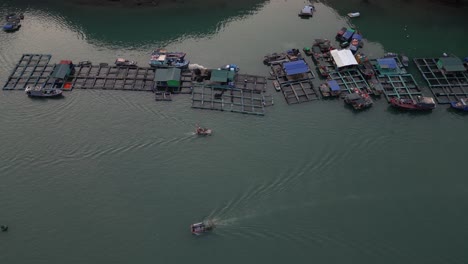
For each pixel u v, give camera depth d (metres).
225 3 102.69
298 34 93.56
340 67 81.62
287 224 58.50
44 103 76.06
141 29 94.31
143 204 61.31
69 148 68.50
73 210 60.78
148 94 77.81
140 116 73.69
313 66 84.62
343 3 103.31
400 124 73.31
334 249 56.16
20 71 82.31
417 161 66.88
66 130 71.38
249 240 57.03
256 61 85.94
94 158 67.06
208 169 65.56
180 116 73.75
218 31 94.12
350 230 57.94
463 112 75.62
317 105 76.31
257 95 78.12
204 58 86.50
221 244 56.78
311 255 55.62
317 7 102.31
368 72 81.19
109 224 59.28
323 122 73.25
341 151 68.19
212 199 61.47
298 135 71.00
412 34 94.25
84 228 58.88
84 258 55.97
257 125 72.62
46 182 64.06
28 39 91.00
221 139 70.00
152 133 70.81
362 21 97.81
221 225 58.41
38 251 56.66
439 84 80.19
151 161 66.69
